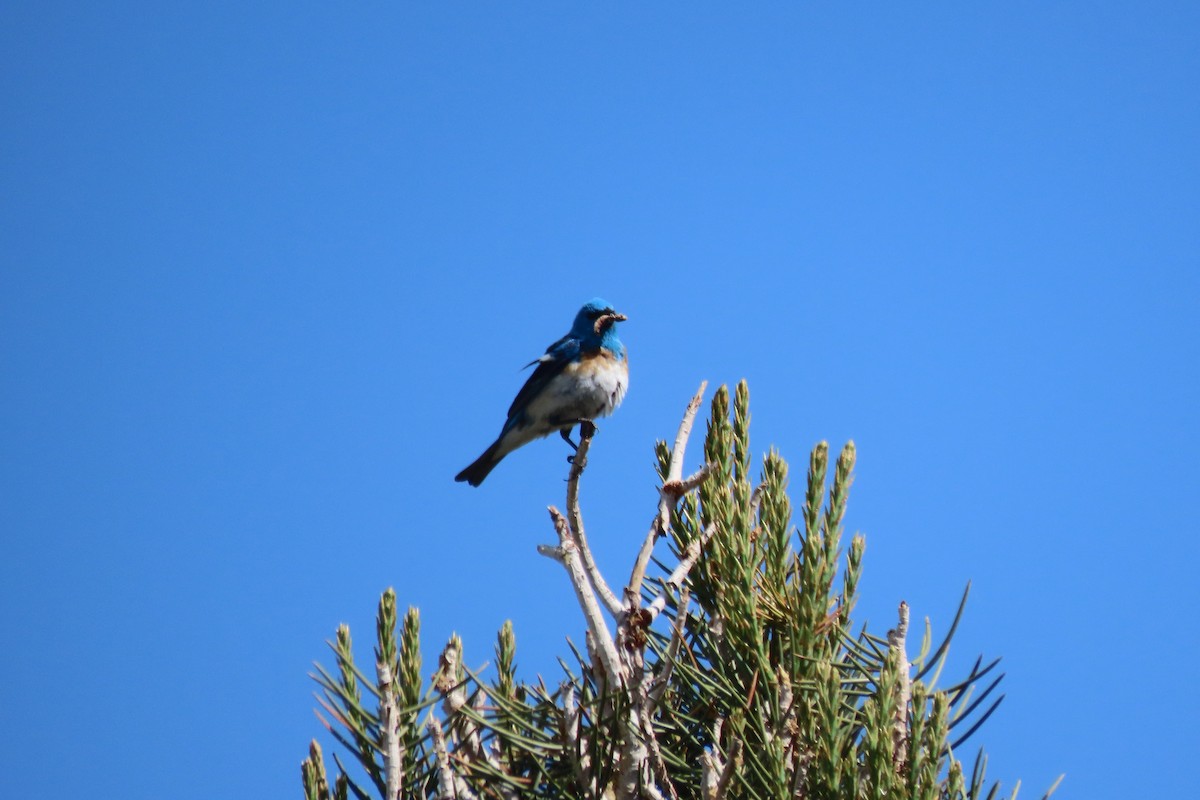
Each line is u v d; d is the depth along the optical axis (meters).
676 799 8.34
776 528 9.10
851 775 7.39
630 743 8.12
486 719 8.60
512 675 9.78
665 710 8.88
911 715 8.04
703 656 9.09
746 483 9.34
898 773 7.61
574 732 8.32
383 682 8.20
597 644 8.45
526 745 8.33
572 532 8.96
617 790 8.10
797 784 7.62
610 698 8.18
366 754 8.54
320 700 8.57
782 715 7.95
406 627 9.23
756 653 8.47
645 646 8.51
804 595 8.62
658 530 8.93
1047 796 7.78
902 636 8.34
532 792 8.43
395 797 8.02
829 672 7.86
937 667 8.56
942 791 7.67
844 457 9.16
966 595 8.75
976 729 8.28
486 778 8.49
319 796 8.49
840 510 8.98
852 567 9.05
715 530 9.02
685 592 8.30
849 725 8.21
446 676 8.99
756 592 8.98
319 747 8.63
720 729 8.22
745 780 7.69
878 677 8.23
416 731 8.63
